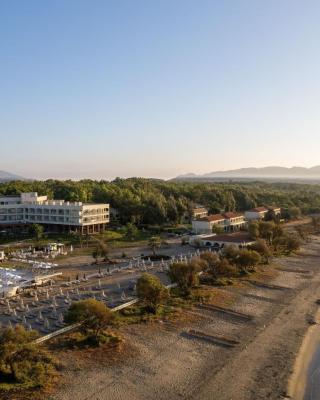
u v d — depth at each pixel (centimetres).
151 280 7388
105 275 10100
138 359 5644
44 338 5978
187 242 15012
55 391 4766
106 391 4844
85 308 6009
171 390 4934
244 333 6712
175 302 7856
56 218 17038
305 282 10031
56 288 8856
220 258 10275
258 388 5041
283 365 5650
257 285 9525
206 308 7725
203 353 5931
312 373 5472
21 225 17138
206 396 4831
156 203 19438
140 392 4862
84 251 13688
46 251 13350
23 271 10444
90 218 17062
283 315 7619
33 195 18062
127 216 19050
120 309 7350
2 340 5072
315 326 7119
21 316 6962
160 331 6588
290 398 4847
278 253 13388
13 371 4888
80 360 5500
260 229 14512
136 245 14875
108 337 6106
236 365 5603
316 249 14762
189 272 8444
